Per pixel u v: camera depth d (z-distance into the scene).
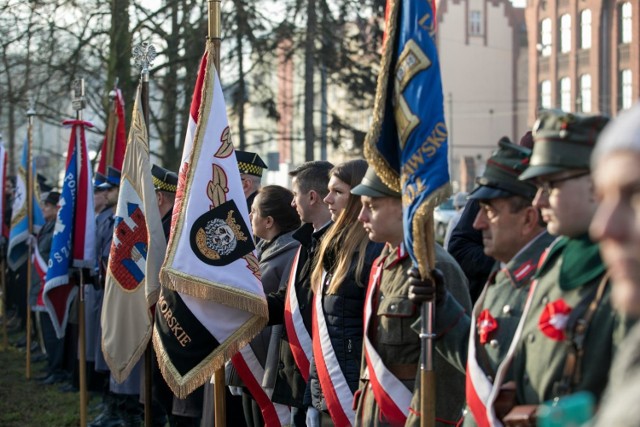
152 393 7.71
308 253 5.77
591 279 3.04
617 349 2.89
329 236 5.26
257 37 21.44
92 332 10.11
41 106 20.97
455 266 4.26
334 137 24.02
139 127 7.80
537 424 3.06
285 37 21.80
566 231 3.11
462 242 5.75
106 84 18.86
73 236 9.35
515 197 3.59
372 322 4.49
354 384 5.07
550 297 3.18
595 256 3.05
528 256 3.56
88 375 10.19
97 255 9.58
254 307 5.89
